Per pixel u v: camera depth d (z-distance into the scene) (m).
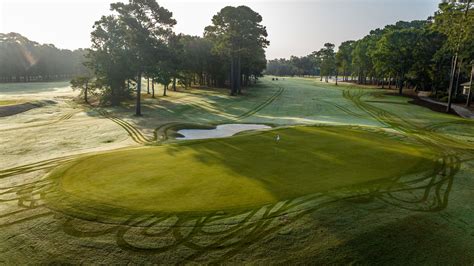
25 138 27.95
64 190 13.21
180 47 48.03
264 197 12.38
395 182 14.59
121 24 48.69
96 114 45.53
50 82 130.25
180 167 16.12
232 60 68.75
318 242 9.79
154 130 32.06
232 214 11.04
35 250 9.38
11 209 11.78
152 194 12.59
